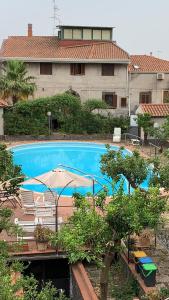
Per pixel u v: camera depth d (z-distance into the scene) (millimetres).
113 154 17641
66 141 40625
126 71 47969
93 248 11836
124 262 16031
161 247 17312
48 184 18625
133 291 14578
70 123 42719
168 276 15141
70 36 50906
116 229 11602
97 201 12188
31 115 41625
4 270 9211
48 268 16766
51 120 42500
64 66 47531
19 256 16219
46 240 16500
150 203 11727
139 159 17000
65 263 16766
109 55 47719
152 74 48688
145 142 39094
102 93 48156
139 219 11484
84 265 16453
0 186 16281
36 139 41656
